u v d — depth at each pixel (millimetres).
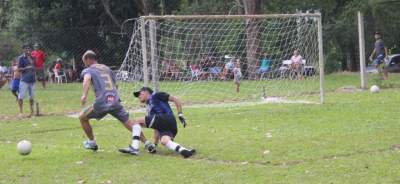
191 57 36688
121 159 15852
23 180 13820
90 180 13516
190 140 18500
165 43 36031
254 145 16984
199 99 32562
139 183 13000
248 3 54375
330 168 13492
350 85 39156
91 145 17094
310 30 37062
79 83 58031
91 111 16703
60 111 30000
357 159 14359
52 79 62375
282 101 30031
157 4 67438
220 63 37281
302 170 13414
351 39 62750
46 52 65562
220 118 23984
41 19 67500
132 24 65125
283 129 20000
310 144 16672
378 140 16859
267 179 12727
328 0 63750
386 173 12820
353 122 20812
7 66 67312
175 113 26562
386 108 24484
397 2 38281
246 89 36719
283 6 64625
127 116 16844
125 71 32438
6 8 79188
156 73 26781
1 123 25469
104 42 65688
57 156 16594
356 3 38375
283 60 37969
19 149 16688
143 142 16875
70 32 65375
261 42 37688
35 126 24016
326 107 26000
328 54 64312
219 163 14734
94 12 68125
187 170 14023
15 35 67875
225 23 38031
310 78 37594
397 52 64750
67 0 67062
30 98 28047
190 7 64062
